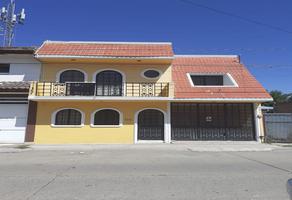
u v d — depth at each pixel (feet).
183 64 73.72
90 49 64.75
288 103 101.45
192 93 61.05
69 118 60.44
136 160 34.71
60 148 50.60
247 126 61.98
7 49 60.08
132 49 65.77
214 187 20.52
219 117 62.28
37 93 58.39
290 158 36.96
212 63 74.54
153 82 62.13
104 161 33.83
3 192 19.19
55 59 60.18
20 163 32.40
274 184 21.47
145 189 19.97
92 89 58.75
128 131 59.67
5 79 61.57
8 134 58.54
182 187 20.52
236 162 33.06
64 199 17.57
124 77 62.23
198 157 37.88
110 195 18.42
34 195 18.39
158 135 60.54
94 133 59.31
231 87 63.67
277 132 61.98
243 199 17.58
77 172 26.48
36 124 59.06
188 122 61.98
